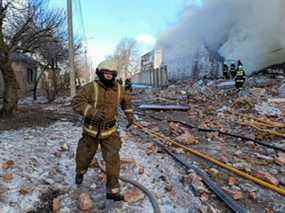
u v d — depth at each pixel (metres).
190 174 5.34
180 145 7.59
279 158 6.67
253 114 12.91
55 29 14.59
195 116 12.94
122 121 11.38
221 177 5.65
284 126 10.02
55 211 4.06
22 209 4.03
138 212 4.11
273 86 19.39
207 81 26.66
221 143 8.26
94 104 4.06
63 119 10.02
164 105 15.41
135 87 35.62
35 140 6.76
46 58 21.50
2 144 6.16
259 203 4.75
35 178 4.75
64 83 27.97
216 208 4.50
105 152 4.22
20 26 12.52
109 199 4.32
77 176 4.61
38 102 20.55
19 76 28.33
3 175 4.66
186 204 4.45
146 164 5.79
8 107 9.95
